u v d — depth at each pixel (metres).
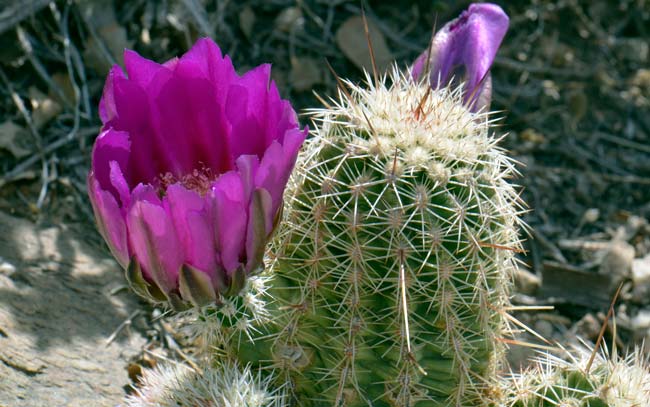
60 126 0.44
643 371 0.30
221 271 0.25
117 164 0.24
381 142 0.27
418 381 0.29
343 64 0.48
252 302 0.26
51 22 0.46
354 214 0.27
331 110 0.29
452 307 0.28
